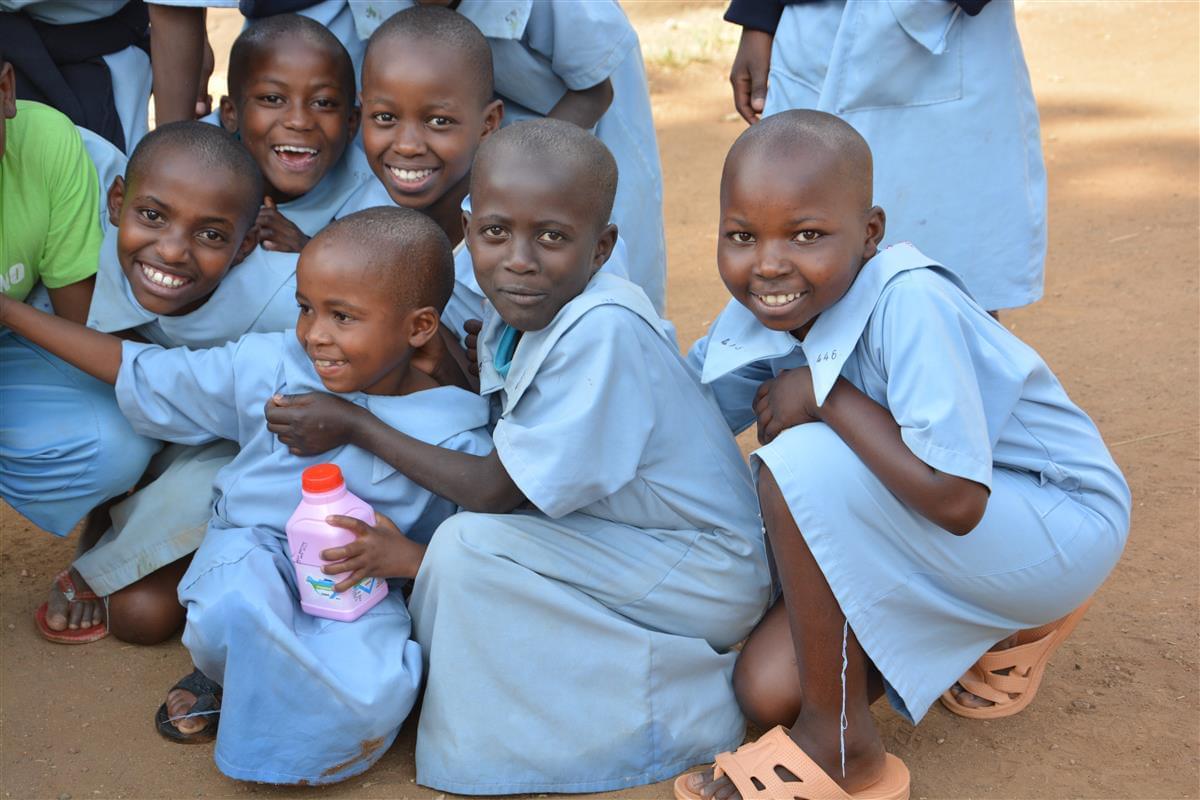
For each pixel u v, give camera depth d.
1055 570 2.62
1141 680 2.93
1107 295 5.31
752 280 2.50
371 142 3.25
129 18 3.71
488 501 2.74
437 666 2.67
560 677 2.66
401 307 2.78
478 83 3.26
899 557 2.53
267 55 3.28
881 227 2.59
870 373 2.56
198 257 3.00
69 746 2.82
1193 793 2.56
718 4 10.98
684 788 2.59
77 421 3.20
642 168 4.14
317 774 2.63
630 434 2.62
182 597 2.76
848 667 2.53
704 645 2.75
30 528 3.82
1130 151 7.34
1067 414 2.71
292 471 2.90
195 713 2.82
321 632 2.71
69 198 3.26
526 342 2.73
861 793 2.55
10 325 2.99
